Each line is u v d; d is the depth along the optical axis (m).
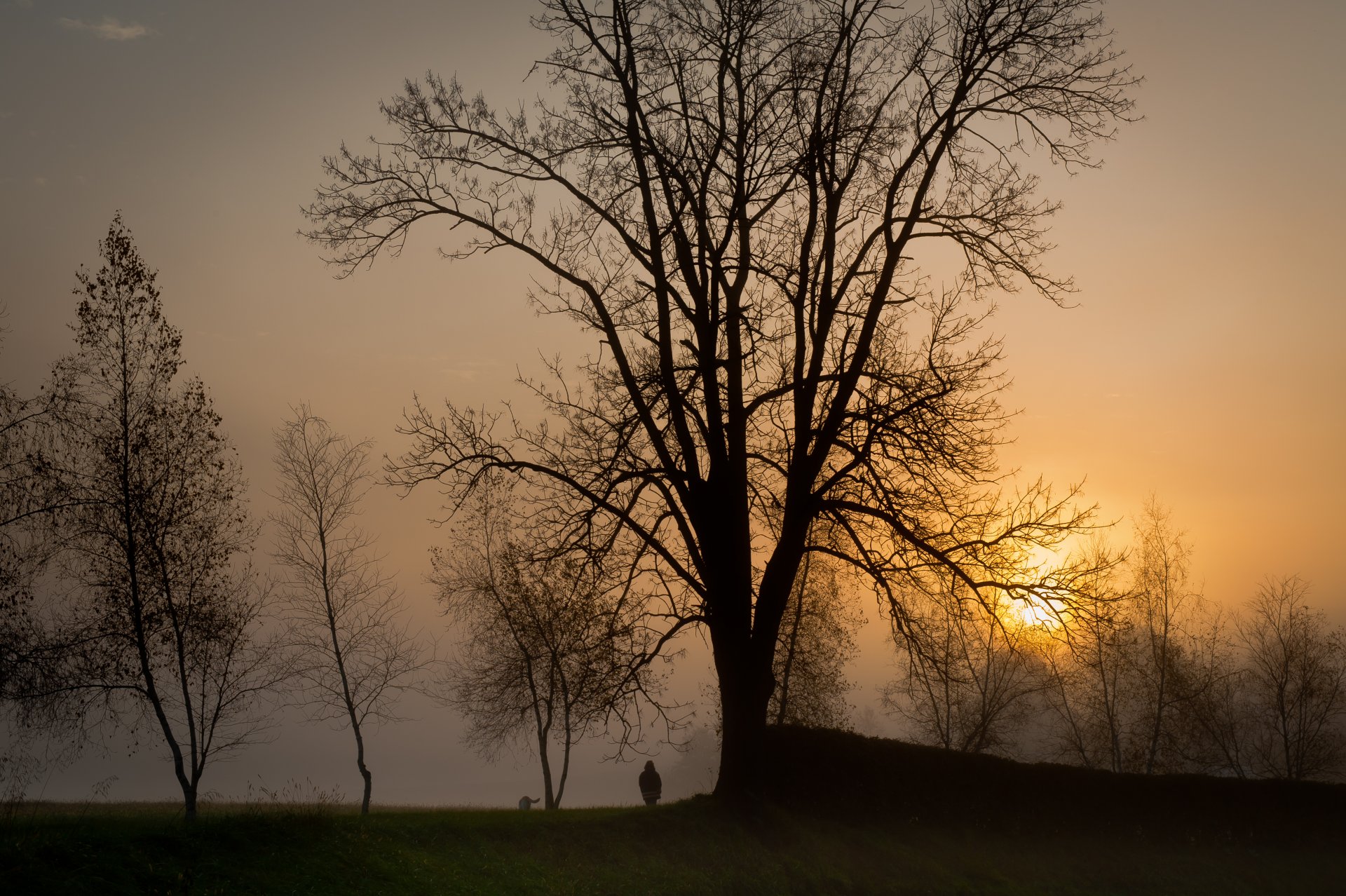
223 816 13.77
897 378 18.89
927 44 19.16
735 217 18.61
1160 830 26.39
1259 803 27.80
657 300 19.66
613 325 19.61
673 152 19.00
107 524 20.05
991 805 24.75
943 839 22.92
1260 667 44.47
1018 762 25.91
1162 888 22.91
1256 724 44.66
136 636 19.86
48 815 14.71
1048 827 25.11
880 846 21.03
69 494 20.44
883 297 19.58
